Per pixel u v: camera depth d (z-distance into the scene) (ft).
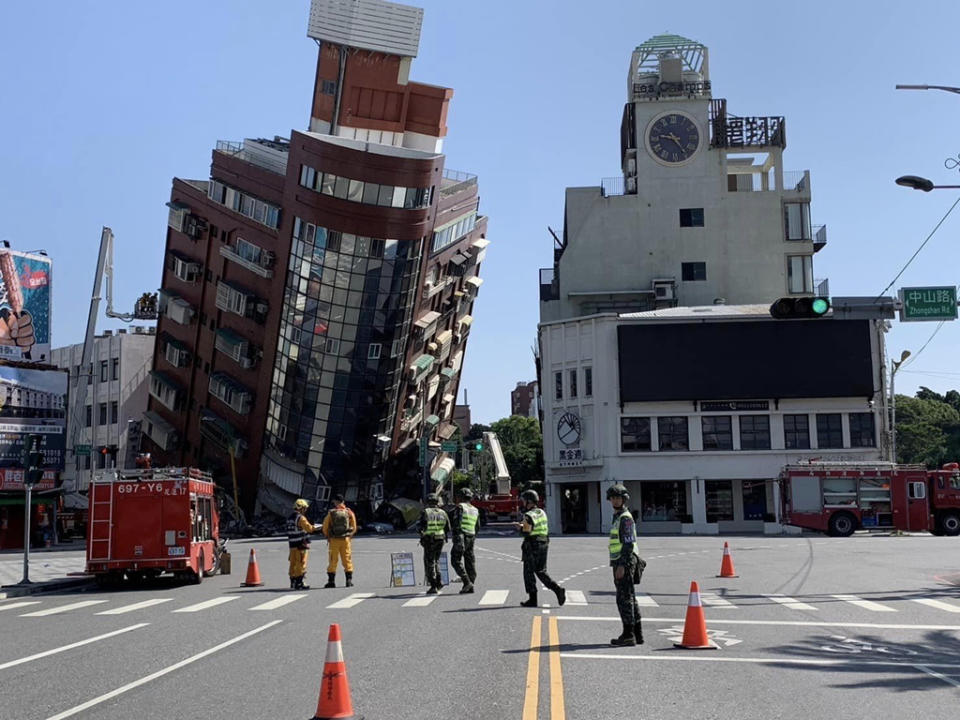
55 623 53.67
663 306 230.07
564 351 193.98
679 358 185.16
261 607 58.08
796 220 232.12
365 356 215.10
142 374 277.85
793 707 28.45
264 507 237.04
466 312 288.30
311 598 63.26
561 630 45.37
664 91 236.02
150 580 84.99
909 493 145.48
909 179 71.82
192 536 78.02
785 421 184.55
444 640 42.16
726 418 185.37
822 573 77.05
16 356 186.39
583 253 234.38
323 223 201.26
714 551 109.50
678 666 35.32
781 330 184.75
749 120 234.58
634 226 233.55
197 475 83.56
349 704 26.91
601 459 186.80
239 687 32.40
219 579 84.69
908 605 55.36
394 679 32.99
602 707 28.37
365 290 208.74
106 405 279.28
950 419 342.44
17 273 188.14
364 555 115.65
